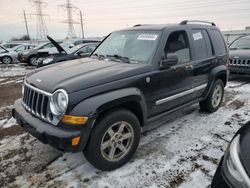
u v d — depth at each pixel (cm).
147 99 299
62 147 229
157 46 317
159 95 316
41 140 244
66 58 852
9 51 1602
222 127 394
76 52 883
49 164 289
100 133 248
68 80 253
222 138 355
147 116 310
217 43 451
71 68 300
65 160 298
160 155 308
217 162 293
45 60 858
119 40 376
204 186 251
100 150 254
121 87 264
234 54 708
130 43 352
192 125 403
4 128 404
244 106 503
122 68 286
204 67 402
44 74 290
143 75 289
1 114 480
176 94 347
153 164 288
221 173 184
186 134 368
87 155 253
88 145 247
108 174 269
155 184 253
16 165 288
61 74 276
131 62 316
